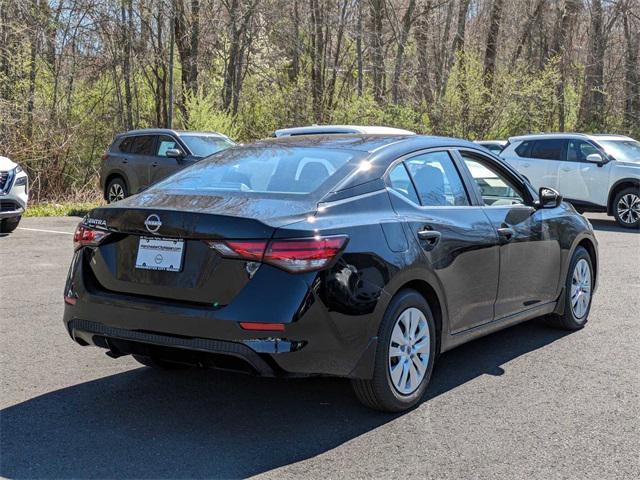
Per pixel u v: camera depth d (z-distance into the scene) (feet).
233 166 16.39
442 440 13.65
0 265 31.63
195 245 13.52
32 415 14.75
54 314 23.09
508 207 18.75
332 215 14.02
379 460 12.76
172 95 78.84
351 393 16.30
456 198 17.29
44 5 74.64
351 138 17.38
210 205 14.07
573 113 116.98
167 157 50.88
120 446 13.28
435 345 15.87
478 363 18.57
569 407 15.40
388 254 14.39
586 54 120.26
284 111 97.86
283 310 12.85
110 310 14.16
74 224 47.55
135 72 86.28
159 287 13.76
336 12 105.19
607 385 16.85
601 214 61.67
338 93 108.17
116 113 82.48
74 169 74.33
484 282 17.28
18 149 66.69
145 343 13.78
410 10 107.04
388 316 14.37
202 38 93.35
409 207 15.66
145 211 13.91
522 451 13.16
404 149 16.53
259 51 100.99
